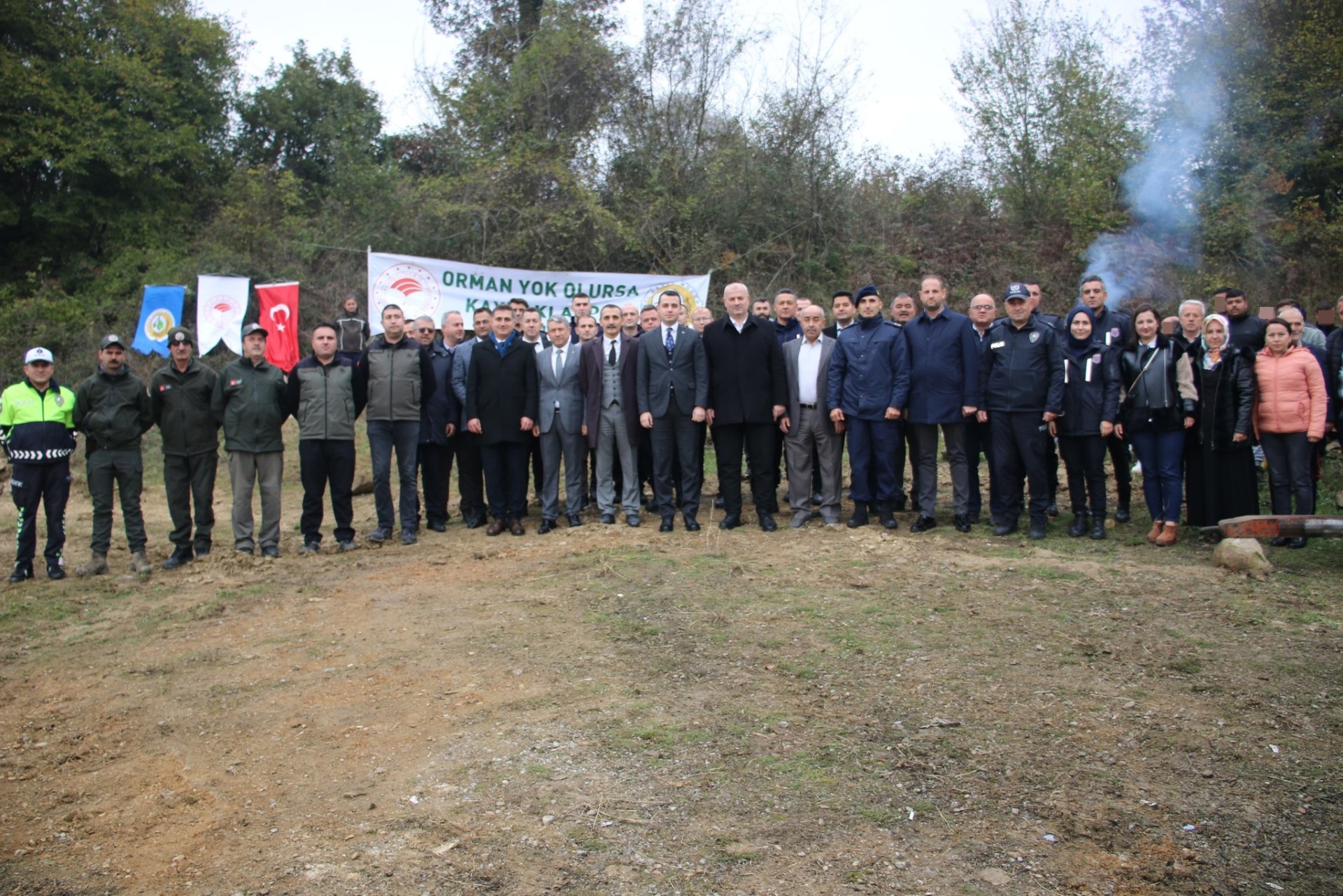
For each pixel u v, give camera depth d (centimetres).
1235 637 549
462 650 570
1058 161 1900
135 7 2091
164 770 439
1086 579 666
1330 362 817
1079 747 424
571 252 1762
